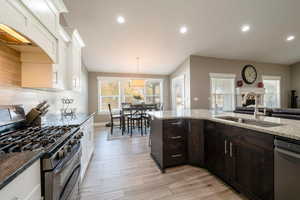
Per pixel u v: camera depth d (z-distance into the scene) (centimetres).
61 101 275
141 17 303
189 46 434
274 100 623
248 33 386
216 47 450
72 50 234
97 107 576
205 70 509
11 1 92
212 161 202
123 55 459
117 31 343
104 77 581
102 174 208
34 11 117
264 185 129
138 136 414
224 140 178
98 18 298
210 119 201
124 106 499
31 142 98
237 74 554
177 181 189
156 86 653
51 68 165
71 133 127
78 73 272
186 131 230
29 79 159
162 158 215
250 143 143
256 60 572
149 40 388
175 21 322
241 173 154
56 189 89
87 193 168
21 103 159
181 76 541
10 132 128
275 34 397
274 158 119
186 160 231
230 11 302
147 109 467
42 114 165
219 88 535
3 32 110
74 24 312
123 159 259
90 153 251
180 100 571
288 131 117
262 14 317
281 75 625
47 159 84
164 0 266
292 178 107
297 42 443
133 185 182
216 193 164
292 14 321
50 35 151
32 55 156
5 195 56
